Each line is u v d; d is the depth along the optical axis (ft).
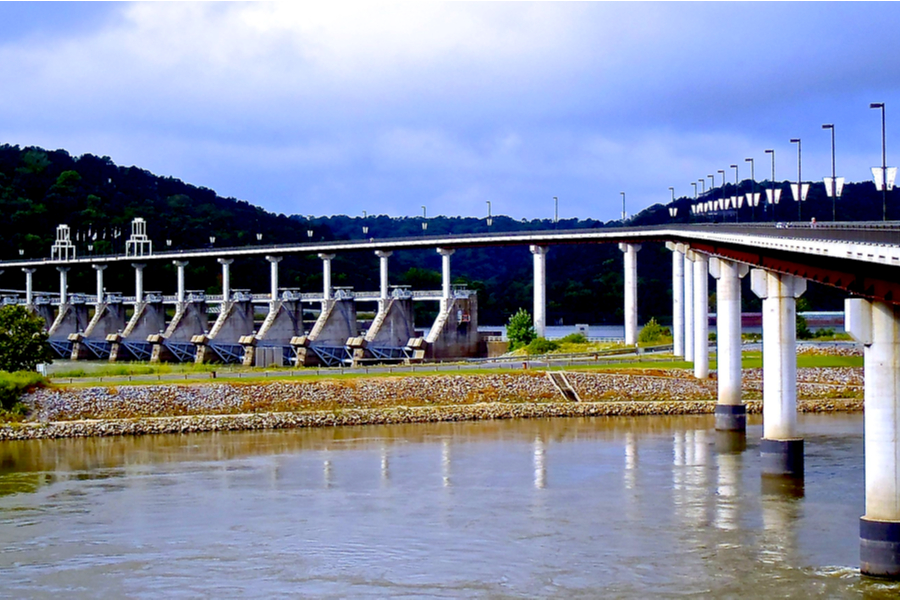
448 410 452.35
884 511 199.52
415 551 229.25
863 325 194.18
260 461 342.85
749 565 214.28
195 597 202.08
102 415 423.64
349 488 296.10
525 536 240.12
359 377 476.13
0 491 297.33
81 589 207.62
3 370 469.98
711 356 633.61
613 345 641.81
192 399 437.17
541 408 461.78
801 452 305.53
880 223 292.81
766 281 306.96
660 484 296.10
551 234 652.48
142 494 290.97
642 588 201.46
